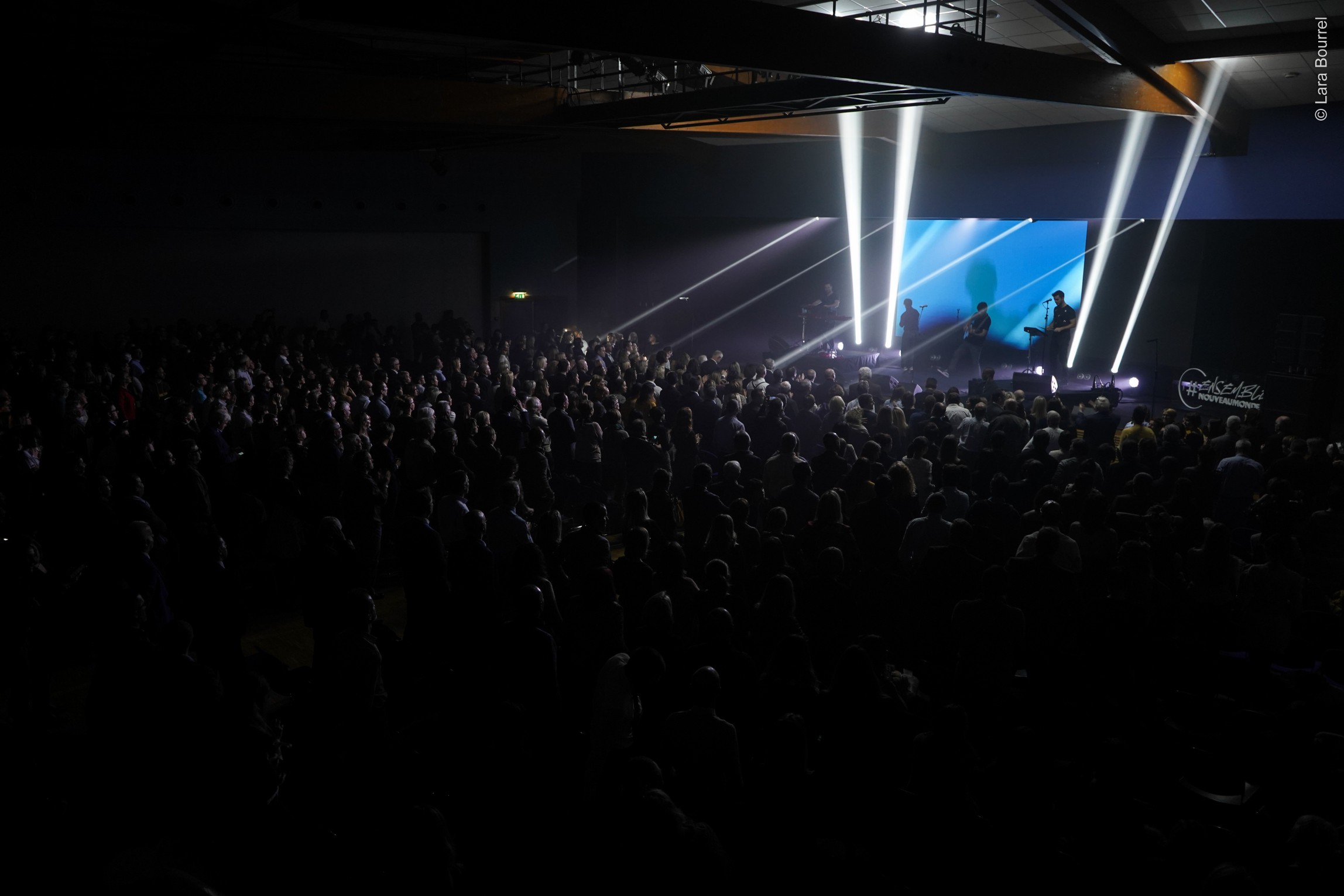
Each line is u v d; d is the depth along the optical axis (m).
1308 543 7.04
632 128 15.11
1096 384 17.28
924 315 20.62
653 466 10.04
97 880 3.78
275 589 8.80
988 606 5.24
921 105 11.29
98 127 13.70
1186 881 3.38
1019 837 3.89
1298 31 11.27
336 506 8.55
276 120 12.41
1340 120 13.70
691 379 12.41
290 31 16.52
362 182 22.11
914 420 10.98
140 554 5.83
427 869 3.10
